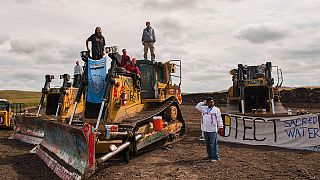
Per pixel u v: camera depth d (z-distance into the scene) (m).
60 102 14.50
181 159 8.95
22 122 13.80
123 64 10.67
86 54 9.70
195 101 47.62
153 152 10.04
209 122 8.70
